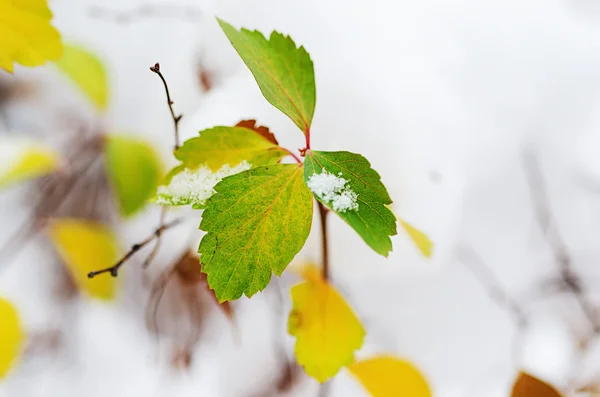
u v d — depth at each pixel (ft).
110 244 1.43
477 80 1.45
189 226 1.28
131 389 1.49
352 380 1.37
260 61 1.02
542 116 1.49
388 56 1.24
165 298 1.43
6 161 1.38
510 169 1.54
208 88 1.30
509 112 1.47
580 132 1.50
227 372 1.43
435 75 1.32
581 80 1.46
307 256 1.21
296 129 1.15
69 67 1.36
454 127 1.34
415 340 1.45
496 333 1.49
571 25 1.48
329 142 1.17
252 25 1.26
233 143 1.05
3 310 1.38
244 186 0.99
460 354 1.46
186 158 1.05
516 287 1.53
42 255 1.54
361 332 1.16
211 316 1.43
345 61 1.21
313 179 0.99
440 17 1.40
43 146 1.45
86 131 1.53
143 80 1.48
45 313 1.53
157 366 1.49
